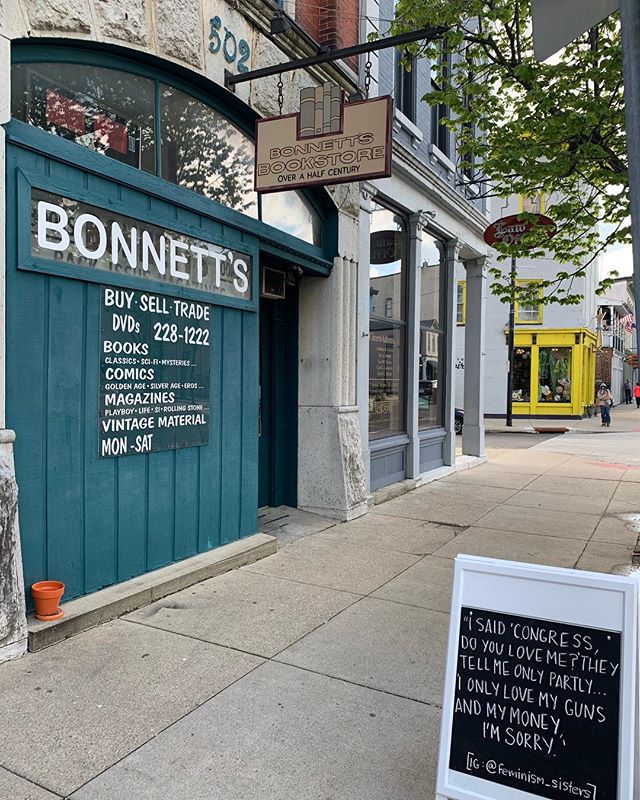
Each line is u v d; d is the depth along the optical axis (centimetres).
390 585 532
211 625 438
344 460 757
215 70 552
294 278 751
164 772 281
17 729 308
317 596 502
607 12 281
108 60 468
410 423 984
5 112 376
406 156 889
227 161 604
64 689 346
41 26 401
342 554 621
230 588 515
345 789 274
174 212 513
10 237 384
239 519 606
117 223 456
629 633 231
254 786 275
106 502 459
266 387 761
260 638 420
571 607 240
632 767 221
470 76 773
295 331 773
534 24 296
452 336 1170
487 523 764
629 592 234
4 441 374
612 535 714
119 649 396
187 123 552
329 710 335
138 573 491
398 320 966
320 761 293
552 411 2781
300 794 270
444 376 1173
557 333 2739
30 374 400
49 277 409
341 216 752
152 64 502
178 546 530
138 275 475
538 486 1033
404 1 717
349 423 775
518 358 2806
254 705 338
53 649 392
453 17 710
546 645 241
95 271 438
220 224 566
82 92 454
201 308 544
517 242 845
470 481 1074
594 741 227
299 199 713
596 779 224
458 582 257
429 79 1018
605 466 1284
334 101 563
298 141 576
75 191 420
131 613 453
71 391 427
